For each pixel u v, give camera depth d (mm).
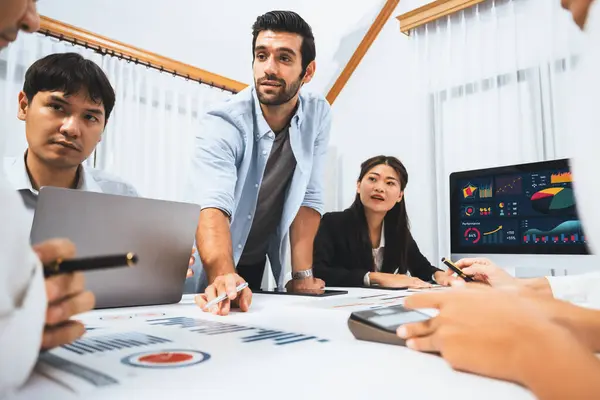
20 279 258
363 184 1799
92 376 289
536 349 265
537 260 1240
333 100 2801
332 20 2623
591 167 409
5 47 339
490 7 2137
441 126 2271
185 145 2260
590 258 1141
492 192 1353
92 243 625
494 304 323
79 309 331
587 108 412
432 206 2273
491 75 2121
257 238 1544
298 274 1383
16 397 251
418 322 402
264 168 1365
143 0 2059
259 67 1243
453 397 256
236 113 1282
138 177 2072
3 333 243
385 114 2564
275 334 462
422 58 2365
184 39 2234
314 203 1501
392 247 1858
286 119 1392
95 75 1132
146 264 727
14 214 255
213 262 937
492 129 2100
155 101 2160
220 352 369
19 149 1669
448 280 1396
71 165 1157
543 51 1964
